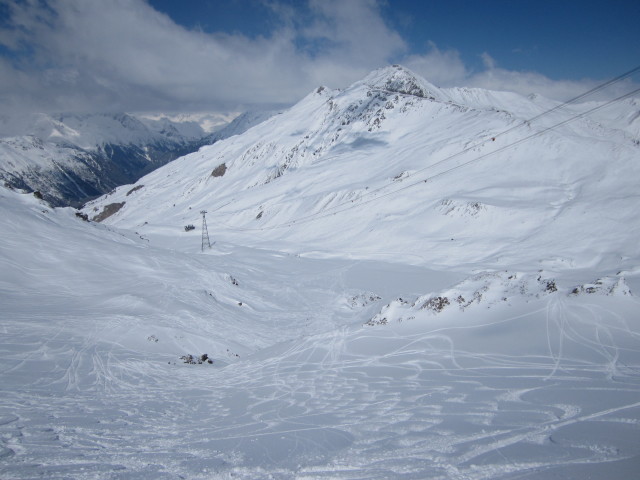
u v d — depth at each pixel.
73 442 8.25
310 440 8.05
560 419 7.75
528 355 12.97
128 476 6.41
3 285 28.56
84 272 34.47
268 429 9.11
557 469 5.62
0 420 9.63
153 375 16.95
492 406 9.05
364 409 10.06
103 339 21.20
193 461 7.13
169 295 32.25
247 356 22.09
